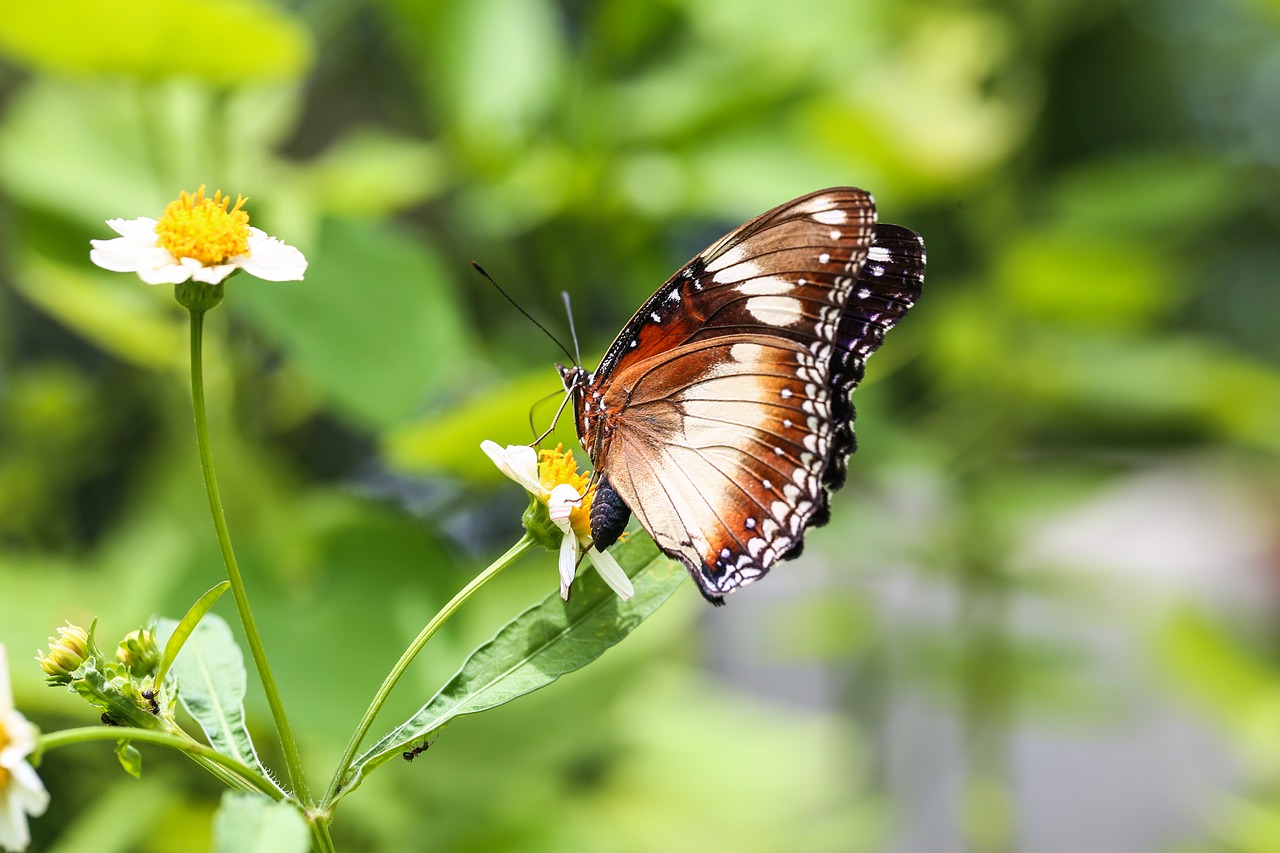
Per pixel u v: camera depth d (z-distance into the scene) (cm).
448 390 74
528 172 75
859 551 90
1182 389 95
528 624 60
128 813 69
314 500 71
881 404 90
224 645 61
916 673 97
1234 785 95
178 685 60
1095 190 92
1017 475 98
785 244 63
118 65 69
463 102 75
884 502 92
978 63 83
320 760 69
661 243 79
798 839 80
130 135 74
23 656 68
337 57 90
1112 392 95
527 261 76
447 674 68
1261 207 185
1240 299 215
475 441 67
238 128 74
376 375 69
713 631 125
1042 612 120
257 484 72
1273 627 102
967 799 97
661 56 78
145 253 60
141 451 82
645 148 75
